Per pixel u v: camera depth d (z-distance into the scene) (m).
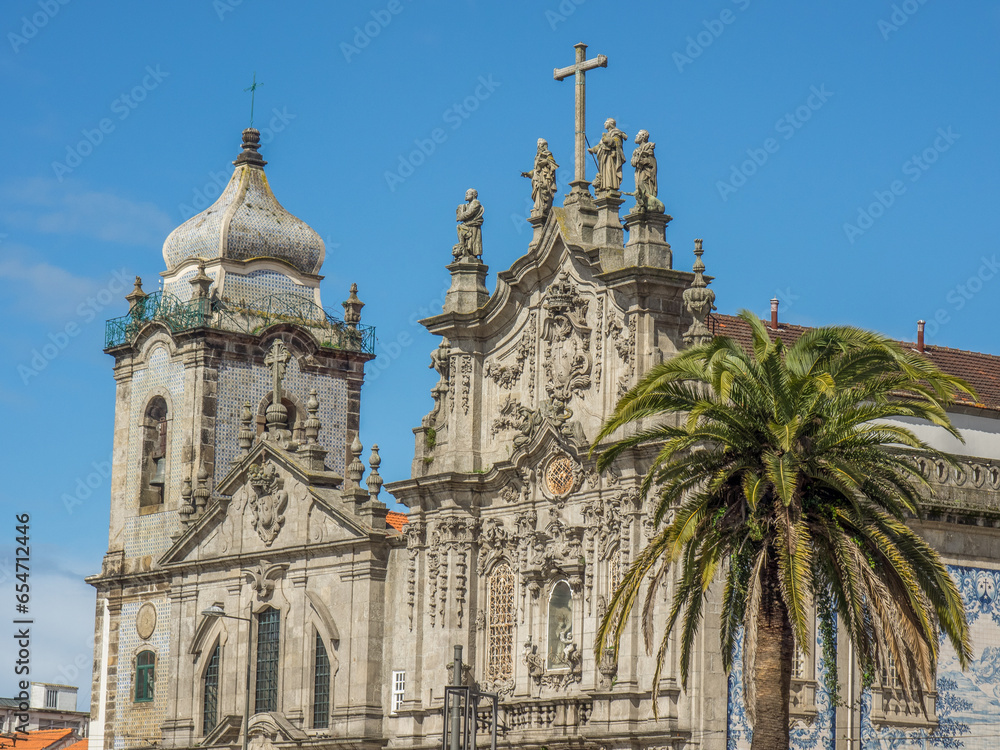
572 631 61.69
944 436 64.69
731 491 46.50
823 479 45.34
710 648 57.09
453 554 66.25
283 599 73.69
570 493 62.34
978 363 73.44
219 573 77.00
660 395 47.66
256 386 86.31
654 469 47.69
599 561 60.84
